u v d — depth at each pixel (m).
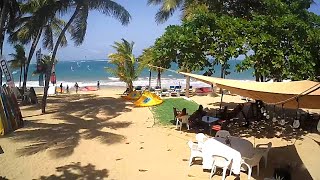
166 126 15.12
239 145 9.17
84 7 18.59
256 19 12.26
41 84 36.75
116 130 14.34
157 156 10.55
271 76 12.89
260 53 11.02
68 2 17.98
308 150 11.08
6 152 11.02
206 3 15.87
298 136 12.95
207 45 12.42
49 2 18.28
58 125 15.33
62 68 110.69
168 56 12.59
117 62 28.61
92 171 9.26
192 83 47.31
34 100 23.38
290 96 7.50
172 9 24.53
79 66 125.19
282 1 13.48
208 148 8.80
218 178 8.56
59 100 25.47
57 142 12.24
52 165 9.77
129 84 29.11
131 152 11.04
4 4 16.89
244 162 8.47
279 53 10.99
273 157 10.24
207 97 25.97
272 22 11.52
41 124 15.58
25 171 9.27
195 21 12.91
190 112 18.61
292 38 11.57
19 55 32.22
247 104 21.09
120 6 18.39
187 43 12.06
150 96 22.05
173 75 63.91
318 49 12.05
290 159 10.02
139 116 17.81
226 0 15.05
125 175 8.92
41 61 33.88
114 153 10.95
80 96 28.72
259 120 15.78
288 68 11.34
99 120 16.67
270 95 8.09
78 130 14.27
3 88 14.42
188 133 13.66
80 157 10.53
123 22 18.91
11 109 14.49
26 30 21.53
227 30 11.84
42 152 11.03
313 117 15.27
